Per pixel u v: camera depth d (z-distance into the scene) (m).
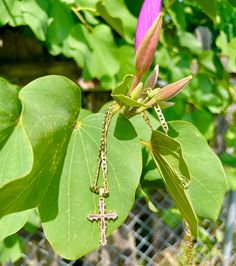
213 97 0.95
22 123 0.40
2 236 0.41
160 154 0.45
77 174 0.44
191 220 0.44
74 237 0.43
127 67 0.78
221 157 1.03
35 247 0.95
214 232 1.24
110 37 0.77
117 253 1.08
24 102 0.41
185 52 0.92
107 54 0.77
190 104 0.98
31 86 0.42
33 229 0.75
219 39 0.94
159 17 0.44
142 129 0.50
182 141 0.50
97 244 0.43
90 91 0.96
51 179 0.43
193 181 0.49
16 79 0.91
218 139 1.14
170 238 1.15
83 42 0.75
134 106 0.44
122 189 0.44
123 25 0.73
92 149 0.44
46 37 0.73
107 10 0.72
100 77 0.76
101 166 0.44
